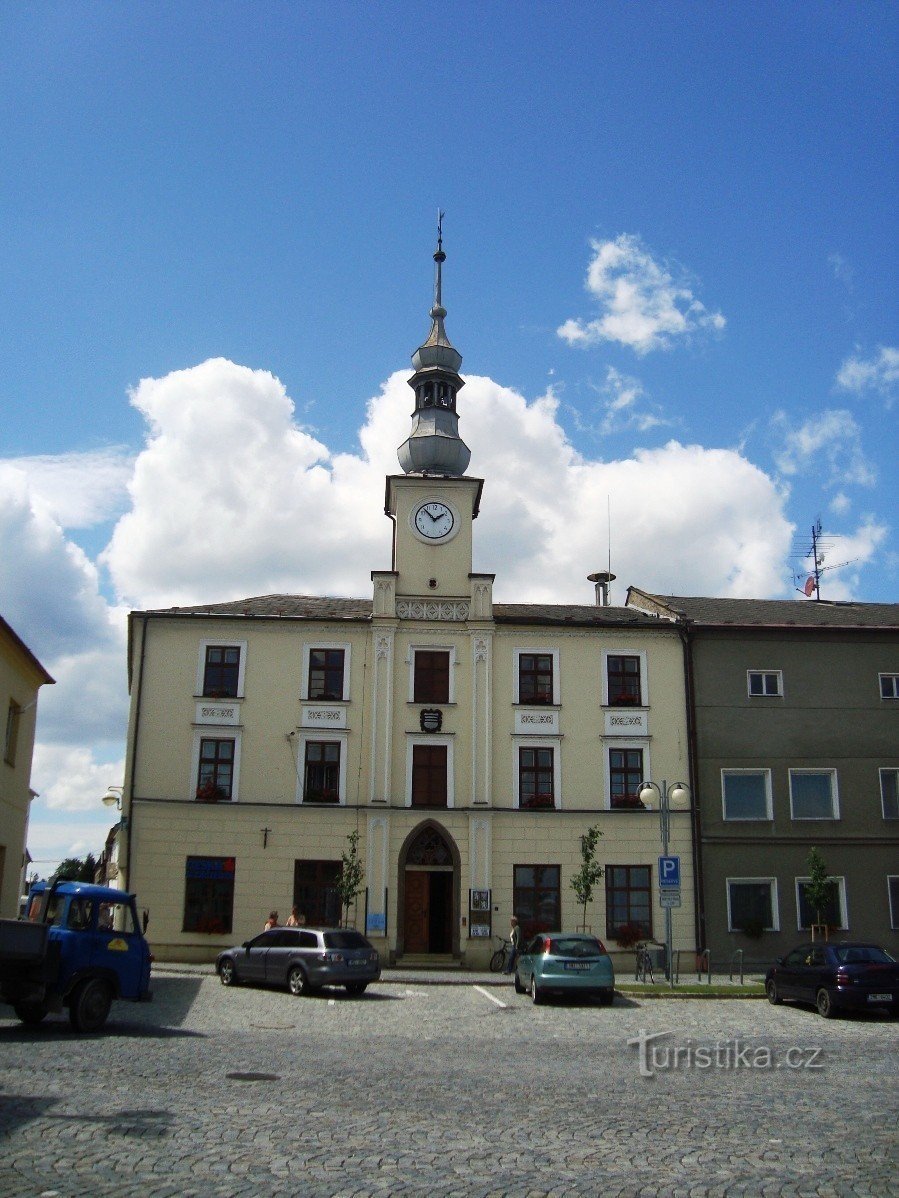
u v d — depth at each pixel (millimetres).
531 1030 20562
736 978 33875
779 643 39281
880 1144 10469
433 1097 12758
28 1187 8352
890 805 38375
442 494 40469
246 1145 9930
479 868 36594
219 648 38250
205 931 35719
